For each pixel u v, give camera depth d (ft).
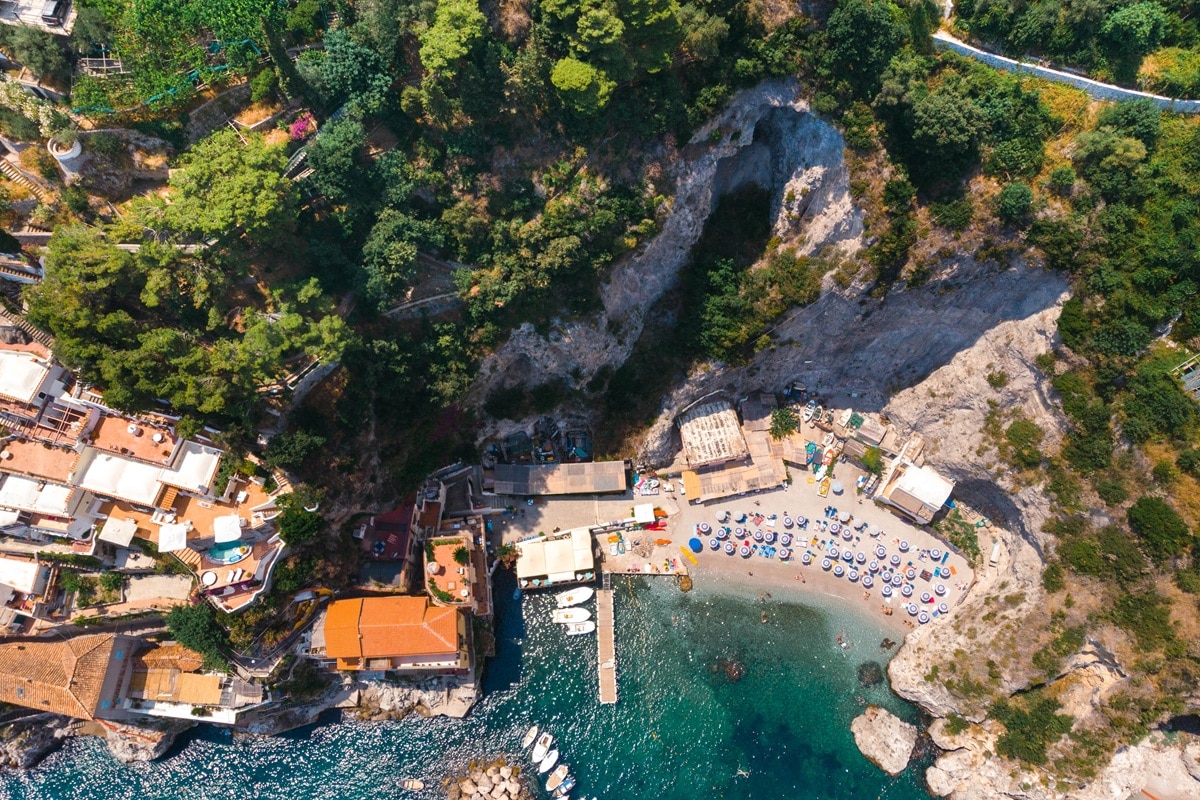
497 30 157.48
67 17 147.23
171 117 155.74
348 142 155.63
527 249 177.06
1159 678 179.42
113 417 164.25
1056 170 176.45
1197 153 173.47
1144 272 175.42
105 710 185.37
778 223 200.85
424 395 189.88
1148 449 176.45
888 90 170.30
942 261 189.06
